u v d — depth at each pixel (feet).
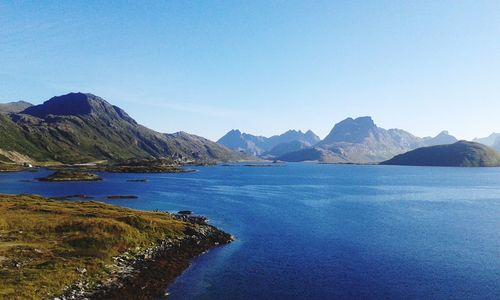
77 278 151.23
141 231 228.63
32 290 131.64
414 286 168.55
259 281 172.65
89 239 195.62
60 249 180.86
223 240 250.16
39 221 228.22
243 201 490.49
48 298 130.31
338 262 204.54
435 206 459.73
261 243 247.50
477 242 254.47
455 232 288.92
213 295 154.92
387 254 221.87
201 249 226.17
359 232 286.46
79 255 176.76
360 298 154.71
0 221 218.18
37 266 155.63
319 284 169.99
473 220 350.02
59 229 212.84
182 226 256.52
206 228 268.21
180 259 201.98
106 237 201.36
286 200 506.89
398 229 299.79
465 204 483.10
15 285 133.69
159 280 168.04
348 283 171.73
